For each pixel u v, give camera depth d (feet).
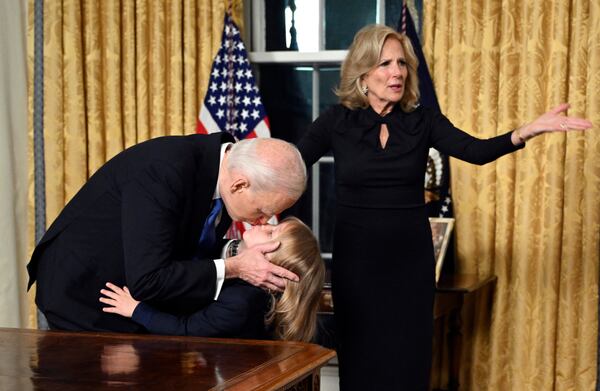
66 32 13.76
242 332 7.26
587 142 12.00
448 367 13.03
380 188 10.02
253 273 7.24
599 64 11.83
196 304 7.32
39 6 13.84
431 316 10.20
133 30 13.67
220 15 13.42
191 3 13.37
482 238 12.57
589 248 12.05
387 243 9.98
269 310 7.53
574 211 12.08
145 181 7.34
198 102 13.61
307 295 7.31
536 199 12.28
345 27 14.28
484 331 12.73
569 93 12.12
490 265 12.55
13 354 6.38
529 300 12.36
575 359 12.25
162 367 5.94
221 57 13.42
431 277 10.15
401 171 9.96
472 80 12.48
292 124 14.55
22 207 14.43
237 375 5.69
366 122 10.16
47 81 13.83
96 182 7.89
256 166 7.27
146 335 7.07
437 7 12.74
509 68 12.32
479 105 12.56
